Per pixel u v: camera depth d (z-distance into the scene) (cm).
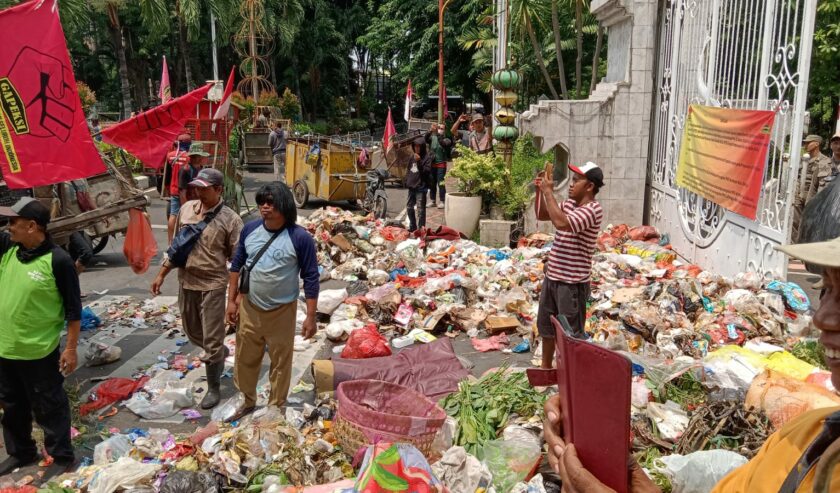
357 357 596
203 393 559
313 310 486
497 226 1059
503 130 1185
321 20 4291
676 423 429
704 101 866
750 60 742
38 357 414
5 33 513
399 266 916
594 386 163
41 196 684
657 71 1045
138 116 749
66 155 546
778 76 674
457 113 3650
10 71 518
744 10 762
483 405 454
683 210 945
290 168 1656
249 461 401
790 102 660
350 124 4678
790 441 126
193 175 995
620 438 158
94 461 434
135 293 853
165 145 776
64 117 543
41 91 531
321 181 1509
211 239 515
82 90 2661
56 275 414
